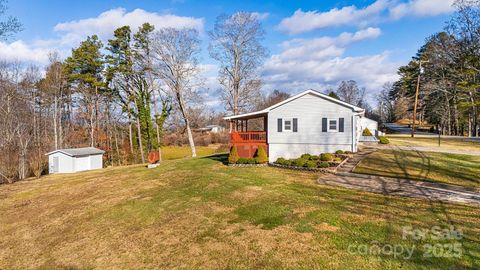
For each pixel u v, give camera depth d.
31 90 35.81
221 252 7.44
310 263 6.36
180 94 31.47
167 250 8.07
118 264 7.79
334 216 8.81
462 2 32.34
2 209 15.52
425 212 8.66
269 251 7.12
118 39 36.44
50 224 12.17
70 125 42.75
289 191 12.13
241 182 14.39
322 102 20.00
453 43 36.31
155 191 14.73
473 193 10.60
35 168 29.69
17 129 29.78
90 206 13.75
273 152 21.17
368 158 18.02
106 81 38.25
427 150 21.36
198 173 18.00
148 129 39.28
